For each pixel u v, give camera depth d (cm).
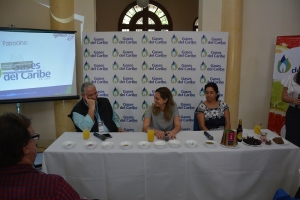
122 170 187
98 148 193
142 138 220
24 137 89
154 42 329
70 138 218
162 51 331
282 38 321
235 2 328
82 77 349
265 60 362
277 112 336
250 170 194
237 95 350
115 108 344
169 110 250
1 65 287
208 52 332
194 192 194
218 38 330
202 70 335
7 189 84
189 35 329
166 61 333
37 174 89
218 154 188
